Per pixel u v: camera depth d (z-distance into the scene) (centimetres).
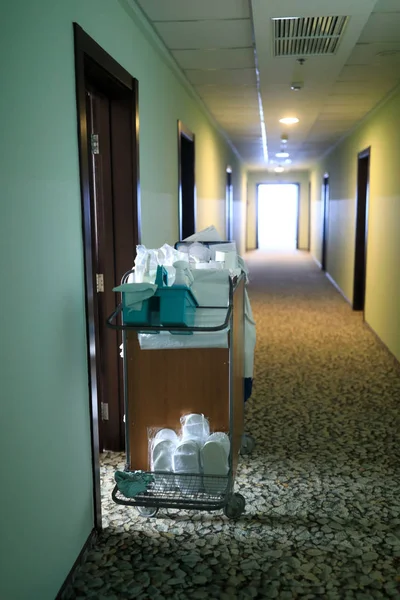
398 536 222
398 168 469
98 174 286
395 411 358
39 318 166
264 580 197
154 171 340
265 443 312
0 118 140
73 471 196
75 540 199
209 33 324
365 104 542
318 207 1271
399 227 462
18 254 151
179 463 230
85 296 204
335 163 943
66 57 187
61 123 182
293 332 582
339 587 193
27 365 158
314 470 279
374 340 547
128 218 287
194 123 524
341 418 347
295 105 541
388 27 316
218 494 230
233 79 443
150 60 328
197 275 215
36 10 162
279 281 984
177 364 245
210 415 248
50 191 173
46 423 172
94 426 215
